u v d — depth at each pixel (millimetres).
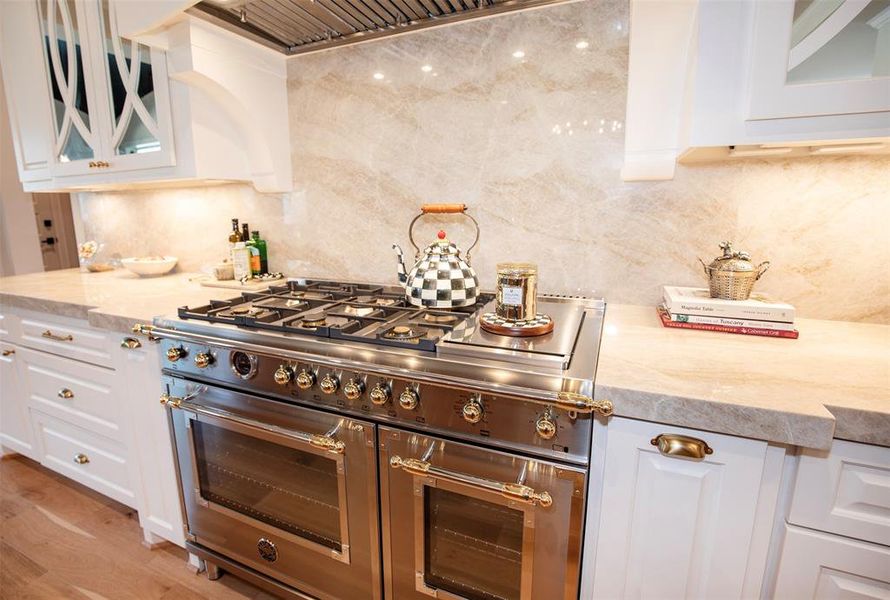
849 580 753
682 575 848
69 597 1366
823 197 1164
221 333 1180
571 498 867
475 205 1522
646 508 845
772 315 1066
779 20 861
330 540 1171
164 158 1599
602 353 963
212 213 2027
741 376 835
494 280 1539
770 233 1224
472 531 1024
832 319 1207
